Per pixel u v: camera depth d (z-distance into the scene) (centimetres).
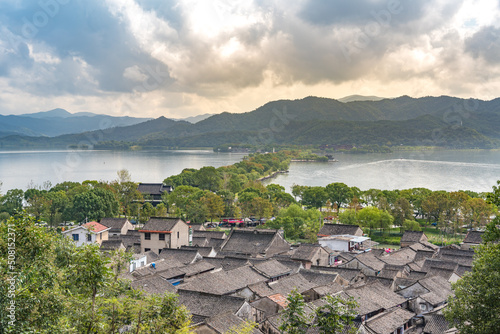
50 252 2625
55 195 13162
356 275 7069
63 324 2534
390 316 4919
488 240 3469
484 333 3409
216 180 19550
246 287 5697
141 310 2917
